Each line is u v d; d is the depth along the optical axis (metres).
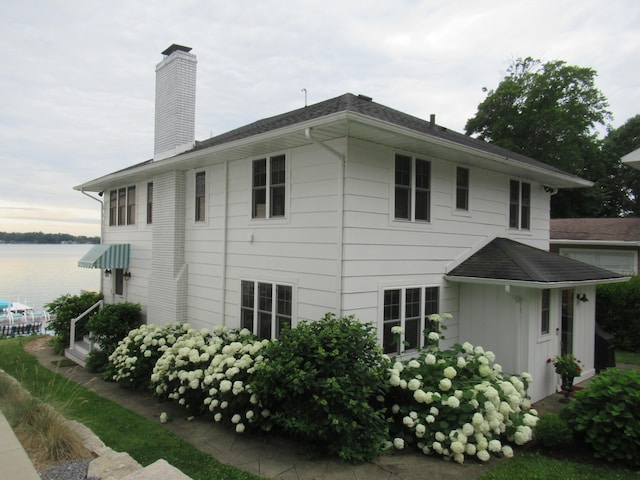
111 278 14.84
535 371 8.15
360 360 5.83
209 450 5.66
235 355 6.96
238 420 6.00
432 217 8.70
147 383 8.60
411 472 5.01
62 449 4.31
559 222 21.80
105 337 11.06
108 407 7.50
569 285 8.10
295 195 8.00
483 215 10.13
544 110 26.36
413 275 8.28
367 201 7.40
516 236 11.31
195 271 10.80
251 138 7.66
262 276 8.70
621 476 4.93
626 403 5.29
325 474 4.92
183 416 7.14
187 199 11.16
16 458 3.96
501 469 5.12
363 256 7.34
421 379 6.14
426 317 8.59
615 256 17.92
